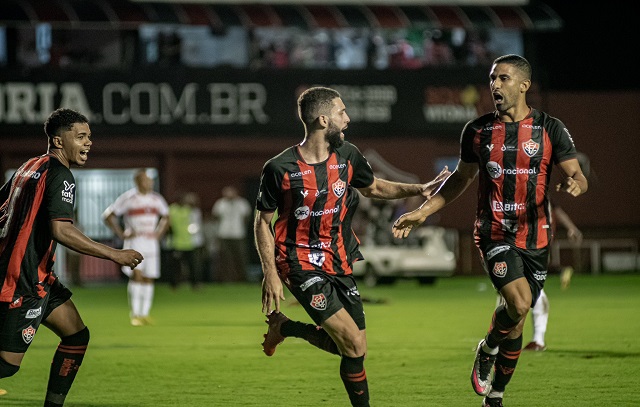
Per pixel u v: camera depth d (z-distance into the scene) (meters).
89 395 25.08
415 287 73.12
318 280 19.42
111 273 83.31
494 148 21.16
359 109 83.25
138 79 80.19
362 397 19.45
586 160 88.19
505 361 21.31
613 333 38.25
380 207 74.00
